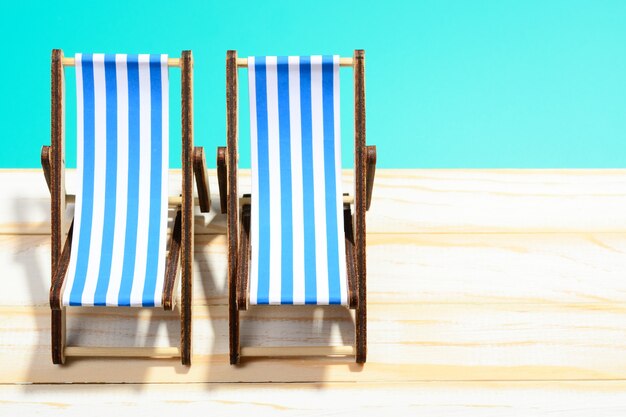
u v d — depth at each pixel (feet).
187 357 1.36
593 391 1.38
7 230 1.46
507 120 1.88
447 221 1.49
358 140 1.33
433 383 1.38
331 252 1.33
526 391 1.38
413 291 1.44
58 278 1.31
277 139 1.35
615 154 1.86
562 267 1.46
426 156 1.84
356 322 1.36
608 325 1.42
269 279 1.31
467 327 1.42
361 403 1.37
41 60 1.90
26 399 1.36
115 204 1.34
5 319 1.41
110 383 1.37
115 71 1.33
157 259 1.33
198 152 1.35
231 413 1.36
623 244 1.47
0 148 1.83
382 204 1.50
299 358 1.39
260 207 1.34
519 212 1.50
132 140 1.34
